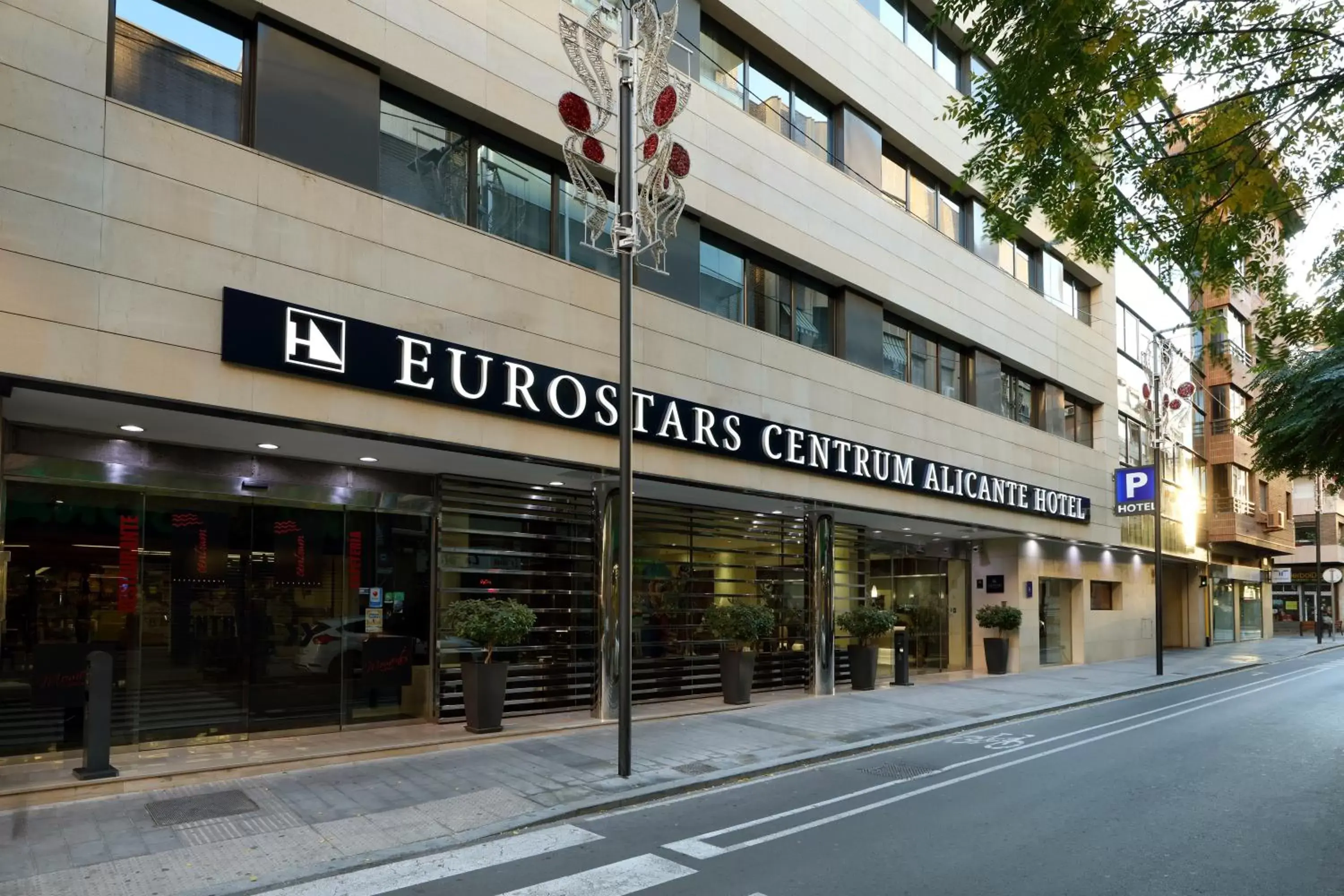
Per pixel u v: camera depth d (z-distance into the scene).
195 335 8.06
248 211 8.59
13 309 7.04
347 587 11.04
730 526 15.73
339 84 9.62
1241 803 8.33
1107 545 25.50
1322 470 13.21
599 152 10.43
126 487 9.34
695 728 11.95
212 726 9.78
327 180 9.25
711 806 8.14
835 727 12.33
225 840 6.66
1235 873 6.25
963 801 8.39
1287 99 7.43
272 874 5.99
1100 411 26.31
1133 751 11.16
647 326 12.64
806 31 16.17
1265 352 10.91
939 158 19.73
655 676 14.24
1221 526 34.44
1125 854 6.69
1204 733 12.73
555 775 8.98
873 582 20.03
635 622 14.02
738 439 13.69
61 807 7.43
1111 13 7.36
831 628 16.27
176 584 9.66
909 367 18.91
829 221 16.44
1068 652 24.83
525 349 10.96
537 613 12.59
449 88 10.55
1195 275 9.27
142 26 8.45
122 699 9.16
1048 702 15.68
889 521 18.61
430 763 9.41
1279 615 54.09
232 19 9.12
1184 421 32.28
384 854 6.45
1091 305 27.02
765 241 14.92
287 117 9.16
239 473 10.14
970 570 23.03
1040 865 6.41
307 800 7.83
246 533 10.27
